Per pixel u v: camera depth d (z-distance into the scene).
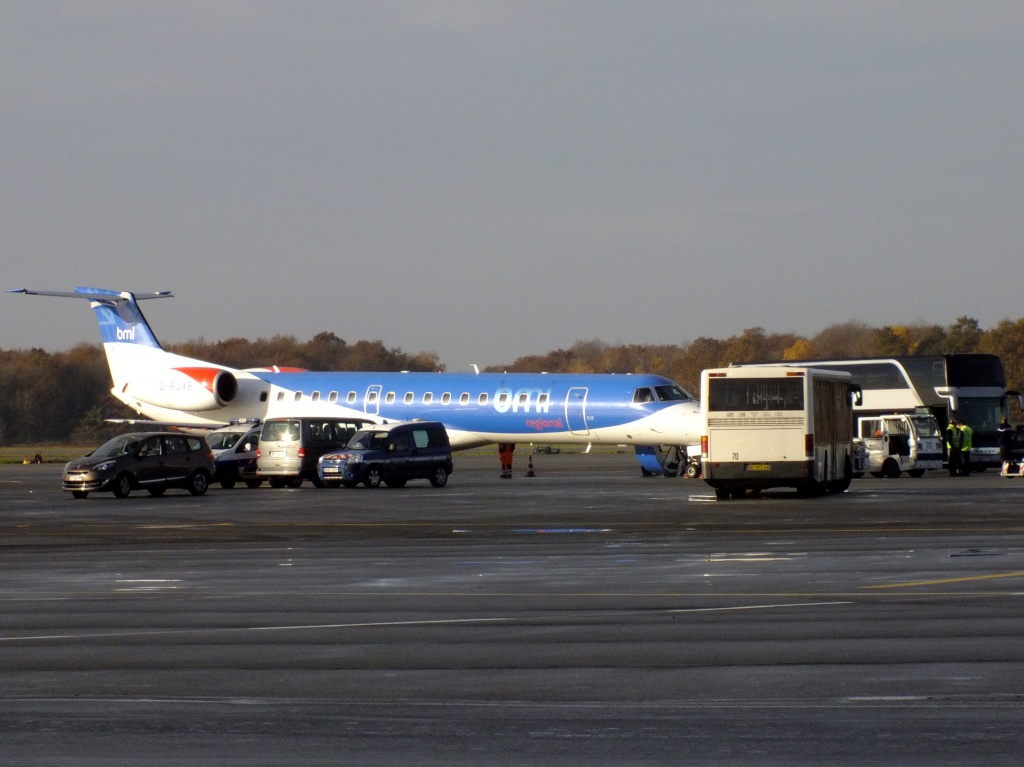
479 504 105.69
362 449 131.62
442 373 168.88
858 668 33.78
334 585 52.72
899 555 61.75
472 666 34.72
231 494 125.12
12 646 38.44
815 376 107.12
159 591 51.34
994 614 42.72
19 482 159.12
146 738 27.11
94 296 182.12
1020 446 170.38
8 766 24.98
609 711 29.23
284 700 30.72
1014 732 26.92
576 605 46.06
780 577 53.56
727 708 29.42
